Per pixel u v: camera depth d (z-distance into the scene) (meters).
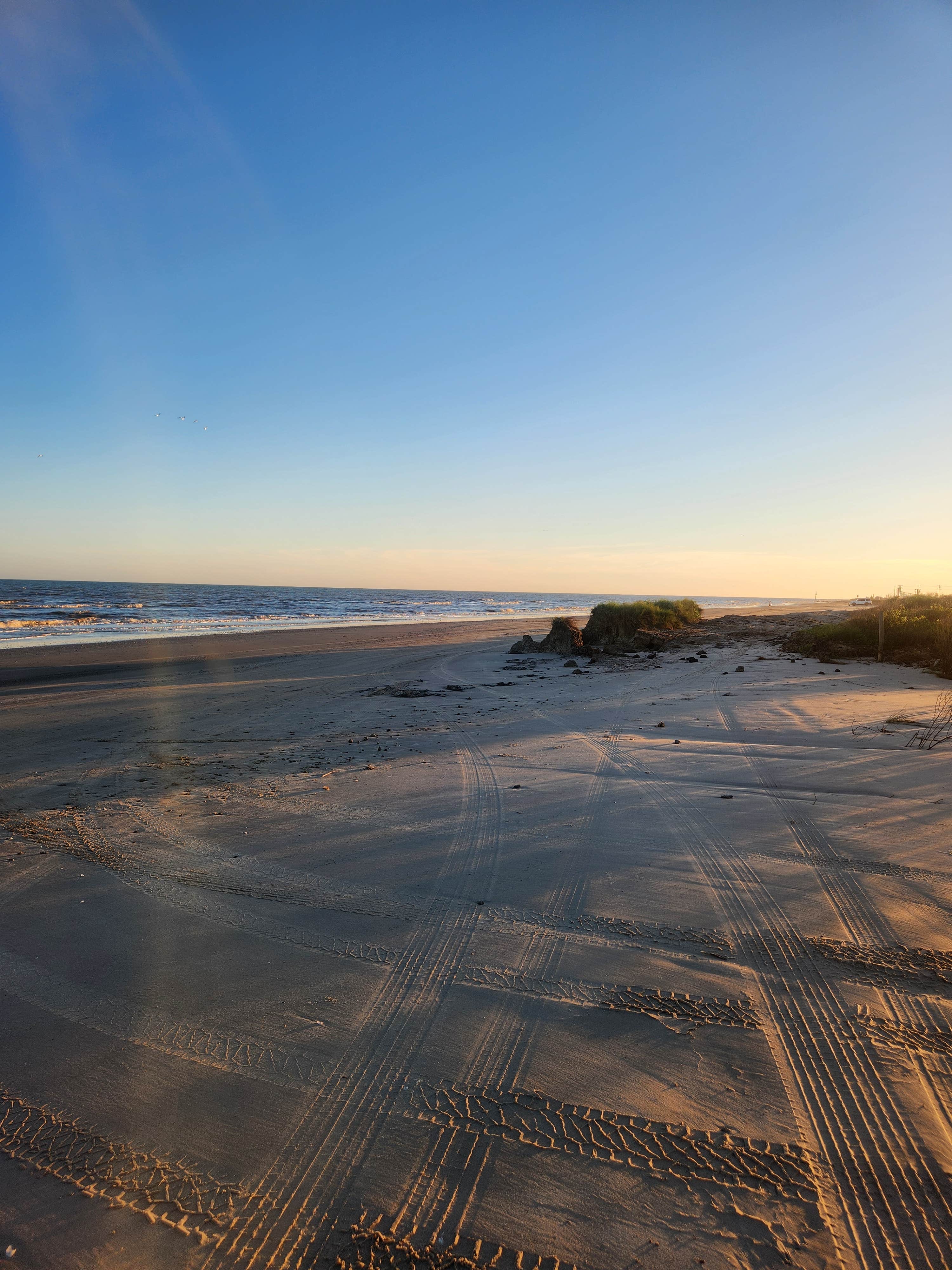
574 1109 2.73
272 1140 2.64
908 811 5.97
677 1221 2.25
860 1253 2.12
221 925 4.42
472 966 3.82
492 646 27.91
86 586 133.00
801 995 3.45
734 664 16.78
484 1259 2.14
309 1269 2.12
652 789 6.94
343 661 22.45
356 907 4.61
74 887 5.07
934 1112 2.67
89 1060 3.12
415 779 7.69
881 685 12.73
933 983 3.51
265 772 8.34
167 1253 2.20
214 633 36.59
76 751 9.89
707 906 4.44
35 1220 2.34
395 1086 2.90
